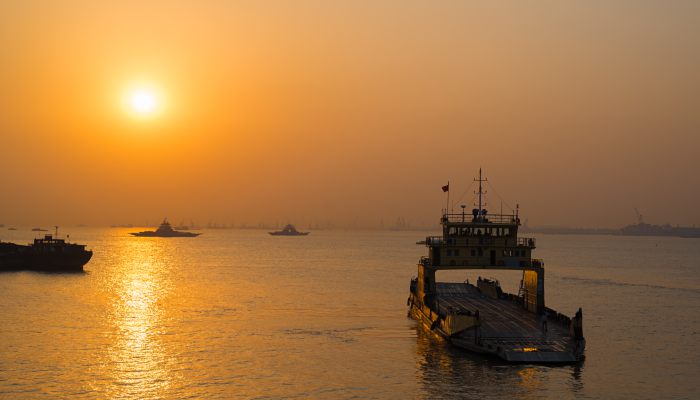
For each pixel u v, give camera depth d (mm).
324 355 101000
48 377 87625
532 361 93062
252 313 144125
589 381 87000
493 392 81875
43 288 190875
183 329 122562
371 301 167250
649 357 102750
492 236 121188
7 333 116750
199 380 87062
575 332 97125
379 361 96750
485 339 99438
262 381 86812
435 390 82562
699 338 120312
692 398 81688
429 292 123875
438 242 122500
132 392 81625
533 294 119250
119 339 112125
